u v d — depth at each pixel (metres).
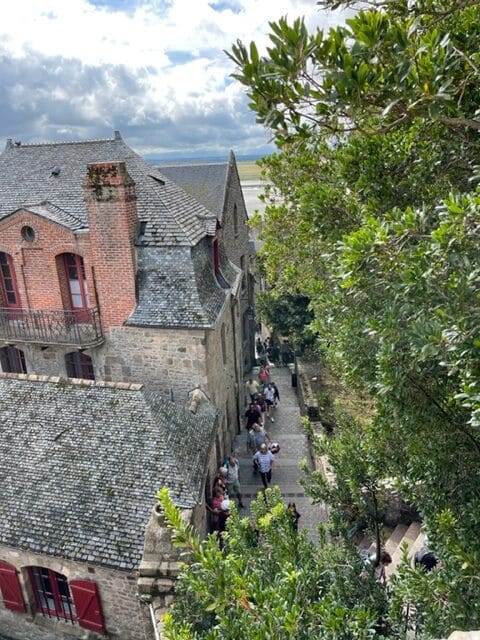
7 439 12.27
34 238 16.28
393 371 5.36
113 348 16.42
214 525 13.70
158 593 9.24
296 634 4.57
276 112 3.88
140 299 15.70
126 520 10.43
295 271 15.95
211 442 13.71
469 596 5.24
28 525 10.71
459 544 5.12
